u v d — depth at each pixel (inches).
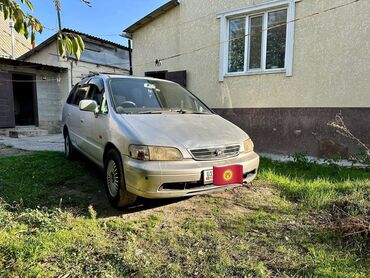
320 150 257.3
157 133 129.6
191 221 125.6
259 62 290.0
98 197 154.9
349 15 235.9
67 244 103.4
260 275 87.9
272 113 281.6
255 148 294.0
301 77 262.5
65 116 245.3
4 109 458.6
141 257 96.7
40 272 86.9
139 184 120.4
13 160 234.2
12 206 134.0
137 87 177.6
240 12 289.9
